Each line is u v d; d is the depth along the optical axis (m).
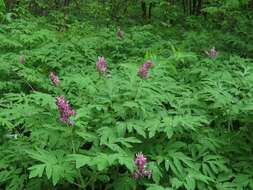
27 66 1.58
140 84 1.00
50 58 1.58
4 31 1.91
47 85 1.38
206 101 1.10
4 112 0.95
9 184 0.85
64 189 0.85
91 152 0.82
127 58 1.76
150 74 1.14
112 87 1.00
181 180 0.79
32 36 1.80
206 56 1.70
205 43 1.83
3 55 1.60
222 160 0.86
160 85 1.10
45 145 0.87
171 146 0.87
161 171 0.84
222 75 1.15
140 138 0.90
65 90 1.20
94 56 1.70
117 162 0.79
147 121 0.88
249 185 0.81
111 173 0.85
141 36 1.92
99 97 0.98
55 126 0.88
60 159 0.78
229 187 0.81
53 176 0.72
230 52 1.77
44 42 1.83
